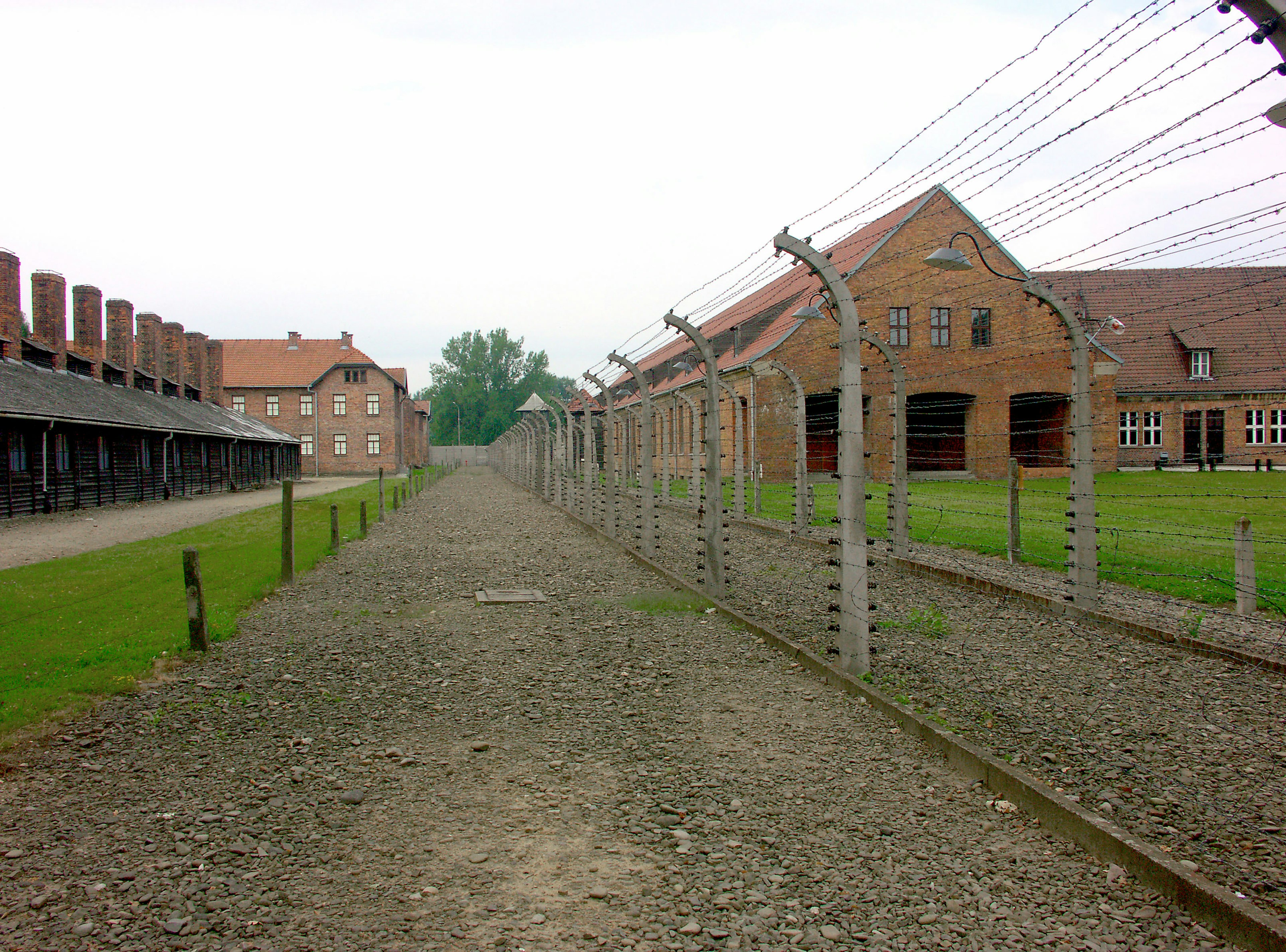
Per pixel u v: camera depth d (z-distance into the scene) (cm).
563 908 317
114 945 294
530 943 294
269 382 6244
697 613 855
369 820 395
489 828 386
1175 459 3688
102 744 495
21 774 450
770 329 3222
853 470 604
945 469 3312
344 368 6275
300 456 5634
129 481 2755
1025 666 636
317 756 478
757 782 434
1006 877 339
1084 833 362
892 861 352
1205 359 3712
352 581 1099
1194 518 1580
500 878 340
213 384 5022
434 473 5322
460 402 10525
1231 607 817
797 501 1437
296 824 390
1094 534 793
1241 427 3703
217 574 1102
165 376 4156
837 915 311
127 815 401
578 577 1112
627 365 1238
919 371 3089
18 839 376
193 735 511
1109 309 3822
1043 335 3180
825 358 2944
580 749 486
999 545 1248
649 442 1236
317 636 775
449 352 11012
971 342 3122
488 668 661
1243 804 401
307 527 1881
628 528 1719
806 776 443
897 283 3061
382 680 630
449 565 1241
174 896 326
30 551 1419
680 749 483
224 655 703
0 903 322
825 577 1052
